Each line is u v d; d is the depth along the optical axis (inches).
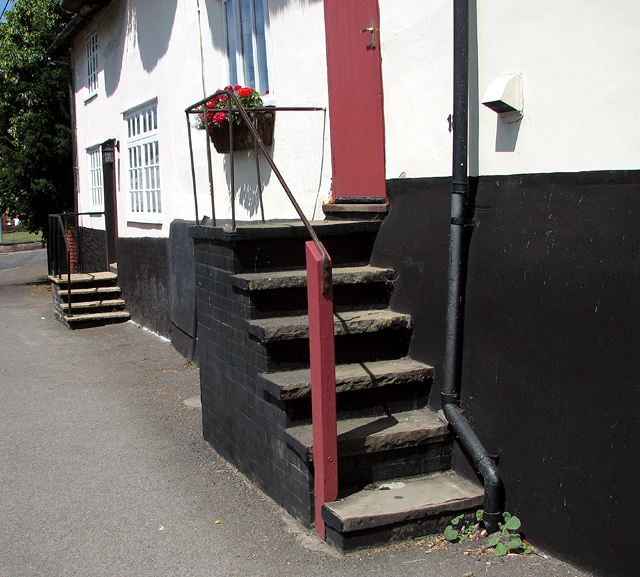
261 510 159.8
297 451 146.0
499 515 141.9
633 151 112.8
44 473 186.4
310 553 137.1
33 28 676.1
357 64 193.0
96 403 254.2
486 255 145.0
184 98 328.2
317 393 138.3
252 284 163.3
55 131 679.7
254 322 165.0
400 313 176.9
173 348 348.8
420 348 170.1
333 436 139.4
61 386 279.7
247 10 267.0
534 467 135.0
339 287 177.0
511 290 138.7
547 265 130.0
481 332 147.5
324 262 133.6
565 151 125.4
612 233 116.8
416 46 167.8
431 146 163.9
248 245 176.1
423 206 167.3
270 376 157.9
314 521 146.6
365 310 180.2
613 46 115.5
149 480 180.7
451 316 152.3
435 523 141.2
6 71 670.5
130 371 304.5
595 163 119.6
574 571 126.1
